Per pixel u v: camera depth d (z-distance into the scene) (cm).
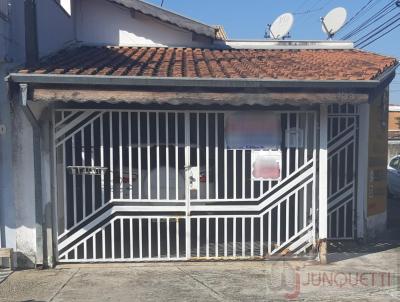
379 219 925
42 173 699
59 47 852
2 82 674
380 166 920
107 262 720
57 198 712
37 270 693
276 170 730
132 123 718
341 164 874
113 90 639
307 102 667
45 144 697
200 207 725
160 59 822
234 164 727
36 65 689
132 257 722
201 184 726
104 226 719
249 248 736
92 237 719
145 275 668
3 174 692
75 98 631
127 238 725
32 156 694
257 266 708
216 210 727
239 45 983
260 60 854
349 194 877
